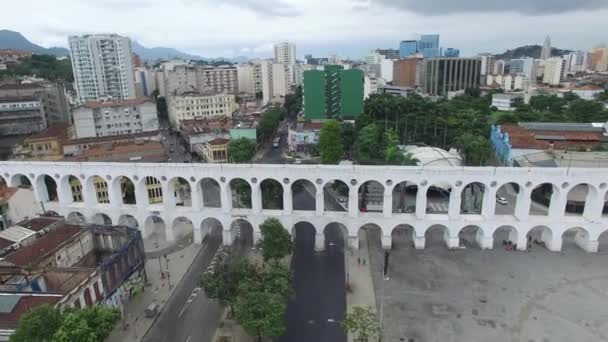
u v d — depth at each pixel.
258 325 41.84
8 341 38.38
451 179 65.44
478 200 85.56
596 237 66.75
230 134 132.75
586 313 52.19
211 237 76.81
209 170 69.25
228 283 50.03
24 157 103.06
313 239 75.19
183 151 143.38
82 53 185.88
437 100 193.00
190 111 166.50
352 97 164.12
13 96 129.75
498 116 155.75
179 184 95.38
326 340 47.94
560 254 67.25
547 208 87.69
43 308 37.88
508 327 49.69
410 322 50.81
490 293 56.78
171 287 60.09
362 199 87.75
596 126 122.75
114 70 191.62
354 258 67.31
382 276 61.75
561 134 115.50
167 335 49.62
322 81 159.12
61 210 76.50
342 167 65.88
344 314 52.78
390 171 65.25
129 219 80.69
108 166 72.25
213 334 49.62
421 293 57.06
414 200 89.75
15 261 50.72
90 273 48.72
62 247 55.22
